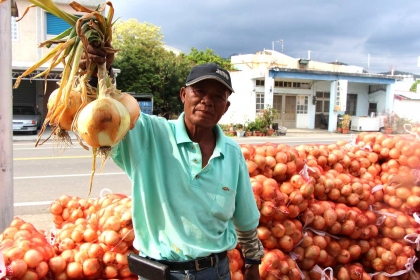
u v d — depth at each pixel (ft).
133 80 75.92
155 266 5.59
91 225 8.68
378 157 12.41
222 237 6.06
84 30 4.66
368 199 10.53
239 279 8.23
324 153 11.57
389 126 65.62
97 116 4.26
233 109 74.49
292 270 8.79
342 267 9.78
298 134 68.95
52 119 4.63
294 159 9.93
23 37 57.93
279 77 68.85
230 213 6.02
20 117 55.67
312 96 78.54
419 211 10.79
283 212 8.64
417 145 11.60
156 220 5.71
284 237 8.89
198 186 5.65
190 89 5.76
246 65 98.84
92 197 21.09
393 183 10.97
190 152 5.73
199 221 5.63
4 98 10.59
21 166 29.89
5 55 10.39
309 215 9.36
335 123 74.38
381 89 79.82
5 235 8.23
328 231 9.74
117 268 7.78
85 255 7.79
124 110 4.55
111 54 4.98
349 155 12.02
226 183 5.93
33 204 19.27
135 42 81.92
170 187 5.62
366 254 10.18
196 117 5.68
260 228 8.80
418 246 10.28
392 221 10.27
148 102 71.41
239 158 6.43
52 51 4.70
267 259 8.45
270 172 9.52
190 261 5.63
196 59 104.53
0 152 10.69
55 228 9.62
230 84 5.74
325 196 10.36
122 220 7.75
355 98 82.53
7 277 6.60
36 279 6.96
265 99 68.39
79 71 4.89
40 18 58.34
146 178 5.64
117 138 4.47
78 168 29.40
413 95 99.60
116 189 23.16
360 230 9.79
